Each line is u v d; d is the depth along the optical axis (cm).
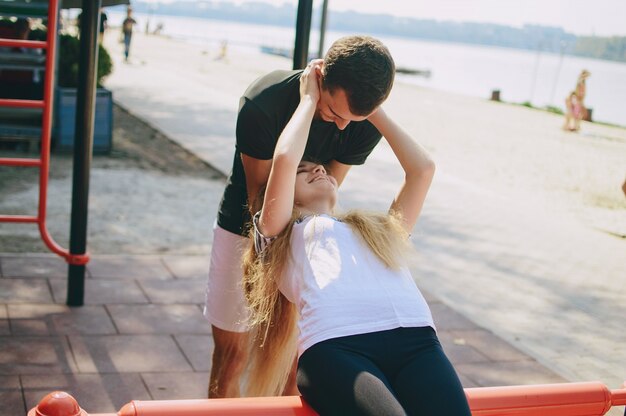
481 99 2706
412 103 2195
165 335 436
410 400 177
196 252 614
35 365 385
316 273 195
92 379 377
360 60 209
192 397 369
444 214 854
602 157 1466
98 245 610
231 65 3033
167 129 1213
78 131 437
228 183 285
